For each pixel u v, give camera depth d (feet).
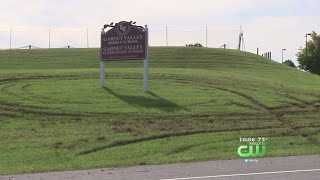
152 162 42.47
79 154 48.55
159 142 54.54
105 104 72.18
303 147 52.80
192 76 99.60
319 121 68.69
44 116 65.77
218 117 68.08
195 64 153.48
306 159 42.34
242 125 64.44
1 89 80.69
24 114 66.33
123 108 70.23
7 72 99.55
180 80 94.73
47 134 57.11
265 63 168.04
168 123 63.93
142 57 80.18
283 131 61.98
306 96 86.17
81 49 188.65
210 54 172.04
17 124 61.77
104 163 42.37
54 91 79.77
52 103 71.87
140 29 80.12
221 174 34.53
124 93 79.82
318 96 87.15
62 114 66.64
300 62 273.75
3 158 46.19
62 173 36.55
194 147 52.34
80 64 152.87
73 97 75.66
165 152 49.65
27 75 95.04
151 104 73.15
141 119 65.36
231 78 102.32
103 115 66.64
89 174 35.81
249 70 143.02
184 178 33.12
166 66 148.56
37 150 49.80
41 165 42.39
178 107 72.13
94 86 84.84
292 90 92.94
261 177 33.01
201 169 37.17
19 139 54.54
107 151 50.01
